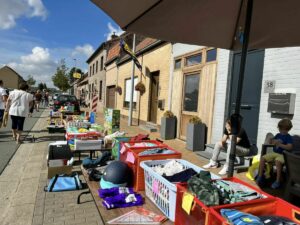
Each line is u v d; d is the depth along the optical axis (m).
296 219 1.94
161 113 11.41
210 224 1.84
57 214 3.81
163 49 11.42
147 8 2.43
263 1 2.74
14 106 8.52
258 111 6.27
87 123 7.51
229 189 2.24
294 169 3.45
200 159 6.94
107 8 2.38
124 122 15.66
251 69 6.48
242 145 5.75
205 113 8.09
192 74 9.11
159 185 2.56
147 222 2.30
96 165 4.16
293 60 5.30
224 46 3.46
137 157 3.01
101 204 2.61
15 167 6.07
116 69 19.98
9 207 4.07
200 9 2.66
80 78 44.84
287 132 4.79
